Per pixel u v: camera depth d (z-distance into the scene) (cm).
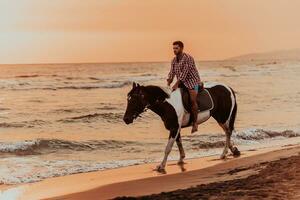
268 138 1822
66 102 3288
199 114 1243
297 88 4175
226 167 1180
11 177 1177
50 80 4912
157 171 1186
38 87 4369
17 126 2272
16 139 1836
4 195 997
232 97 1330
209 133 1906
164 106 1182
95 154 1545
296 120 2345
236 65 6912
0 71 6562
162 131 2052
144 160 1404
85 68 7706
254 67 6738
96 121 2412
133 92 1173
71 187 1047
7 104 3156
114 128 2175
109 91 4231
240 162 1239
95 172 1231
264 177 927
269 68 6588
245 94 3712
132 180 1080
